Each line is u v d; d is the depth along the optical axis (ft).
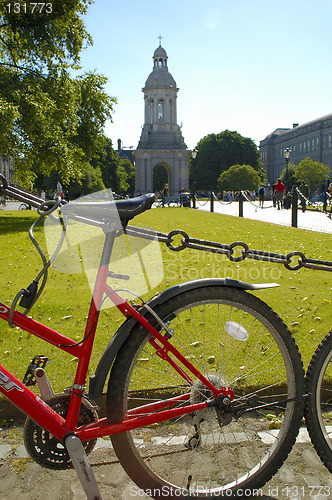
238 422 9.32
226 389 7.43
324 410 9.95
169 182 301.63
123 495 7.57
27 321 6.83
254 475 7.48
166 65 295.48
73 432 6.68
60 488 7.72
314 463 8.31
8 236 41.60
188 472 7.87
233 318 9.25
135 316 6.91
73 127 74.13
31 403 6.67
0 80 60.70
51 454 7.10
